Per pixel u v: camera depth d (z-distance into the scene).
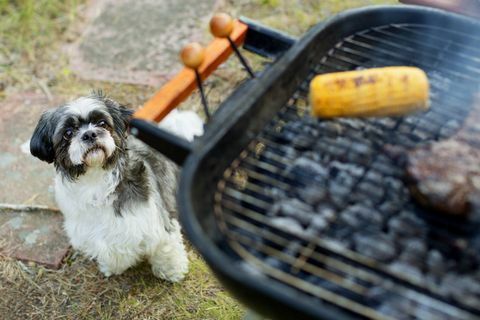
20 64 1.63
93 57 1.62
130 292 1.16
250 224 0.64
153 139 0.69
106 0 1.80
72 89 1.54
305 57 0.72
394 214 0.64
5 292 1.17
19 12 1.77
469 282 0.58
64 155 1.00
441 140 0.70
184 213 0.57
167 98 0.74
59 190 1.06
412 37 0.80
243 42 0.81
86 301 1.15
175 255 1.16
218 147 0.62
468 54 0.79
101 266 1.17
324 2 1.71
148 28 1.69
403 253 0.61
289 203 0.66
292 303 0.52
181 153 0.68
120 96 1.50
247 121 0.65
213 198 0.63
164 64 1.57
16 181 1.34
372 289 0.58
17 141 1.42
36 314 1.14
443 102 0.75
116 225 1.06
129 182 1.05
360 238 0.62
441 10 0.78
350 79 0.69
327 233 0.63
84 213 1.06
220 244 0.60
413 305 0.57
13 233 1.25
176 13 1.73
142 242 1.09
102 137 0.97
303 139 0.71
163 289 1.16
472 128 0.68
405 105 0.68
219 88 1.48
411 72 0.68
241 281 0.53
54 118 1.00
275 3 1.72
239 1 1.75
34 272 1.19
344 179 0.68
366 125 0.73
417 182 0.63
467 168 0.63
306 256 0.61
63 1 1.80
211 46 0.78
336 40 0.78
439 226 0.63
